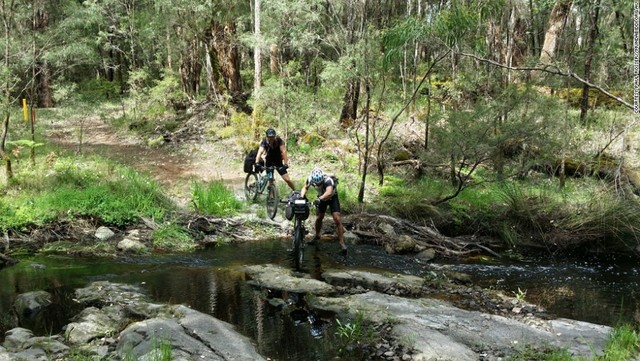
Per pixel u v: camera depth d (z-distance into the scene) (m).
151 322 5.32
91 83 27.94
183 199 11.24
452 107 12.42
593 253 9.48
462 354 4.99
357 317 5.85
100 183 10.79
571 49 14.02
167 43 25.17
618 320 6.19
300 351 5.13
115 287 6.71
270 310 6.19
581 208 10.05
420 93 14.96
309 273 7.67
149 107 22.00
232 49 20.33
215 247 9.00
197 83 25.17
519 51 17.11
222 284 7.07
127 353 4.53
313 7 16.14
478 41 8.60
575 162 13.38
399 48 7.58
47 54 13.34
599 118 14.39
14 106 15.34
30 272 7.38
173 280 7.19
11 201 9.69
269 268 7.64
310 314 6.08
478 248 9.60
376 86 12.91
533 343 5.29
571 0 12.80
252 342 5.25
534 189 11.65
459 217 10.60
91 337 5.21
